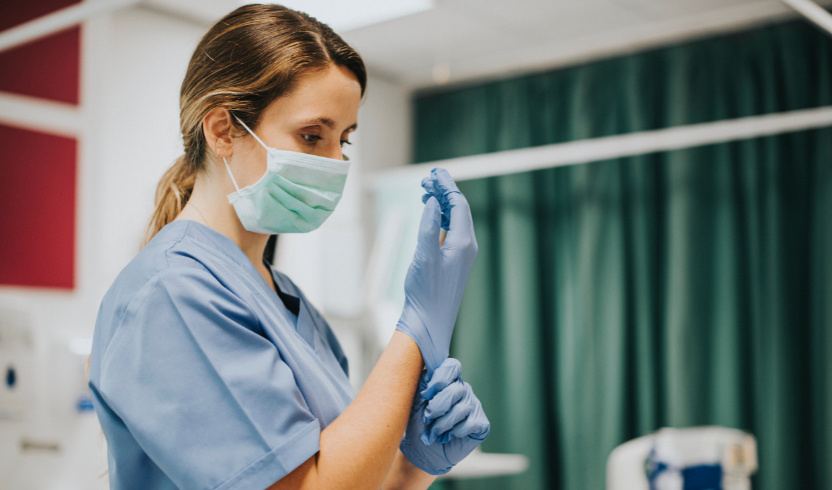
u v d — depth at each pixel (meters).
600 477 3.72
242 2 3.17
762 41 3.52
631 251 3.79
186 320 0.76
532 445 3.88
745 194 3.52
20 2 2.67
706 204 3.59
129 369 0.76
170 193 1.04
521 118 4.14
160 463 0.74
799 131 3.41
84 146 2.82
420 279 0.89
